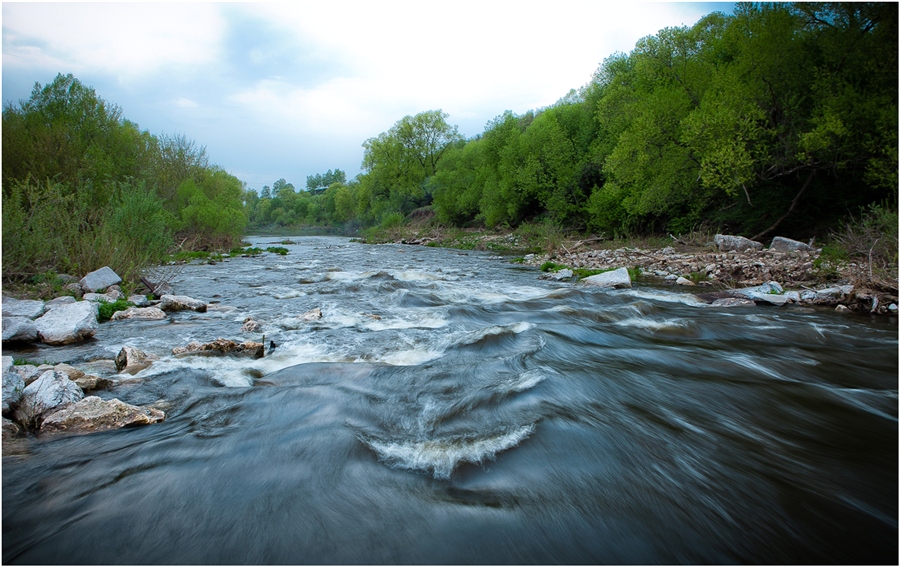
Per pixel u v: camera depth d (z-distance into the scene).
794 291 10.99
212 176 34.72
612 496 3.24
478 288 12.58
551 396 4.93
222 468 3.46
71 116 21.61
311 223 100.12
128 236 12.73
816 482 3.44
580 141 33.56
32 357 5.93
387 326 8.09
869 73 16.44
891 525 2.97
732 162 16.88
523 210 39.94
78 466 3.44
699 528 2.94
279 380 5.20
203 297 10.93
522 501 3.17
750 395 5.05
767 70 17.73
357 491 3.23
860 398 5.02
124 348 5.71
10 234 9.76
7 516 2.89
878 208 13.66
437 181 51.03
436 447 3.79
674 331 7.90
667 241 21.89
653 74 23.91
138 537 2.77
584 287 12.66
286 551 2.70
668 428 4.25
